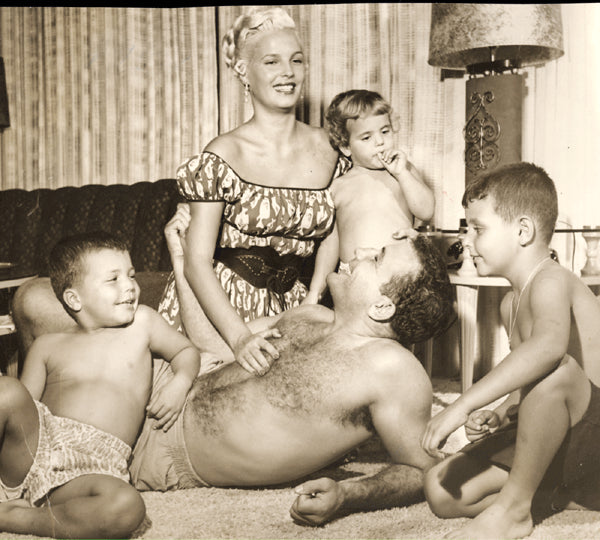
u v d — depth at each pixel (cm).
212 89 362
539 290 150
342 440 158
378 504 151
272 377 159
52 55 385
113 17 373
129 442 163
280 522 146
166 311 206
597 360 153
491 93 266
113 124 380
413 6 326
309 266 247
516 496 141
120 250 171
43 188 394
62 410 157
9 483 149
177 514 152
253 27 208
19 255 345
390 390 151
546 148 314
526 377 139
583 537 139
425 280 156
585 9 310
